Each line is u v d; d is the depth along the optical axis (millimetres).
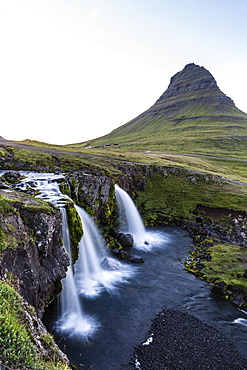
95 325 18875
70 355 15688
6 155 47094
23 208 18172
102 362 15289
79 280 25734
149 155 96438
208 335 18234
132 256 32031
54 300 18812
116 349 16438
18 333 8531
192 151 140250
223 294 23484
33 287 14703
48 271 17547
